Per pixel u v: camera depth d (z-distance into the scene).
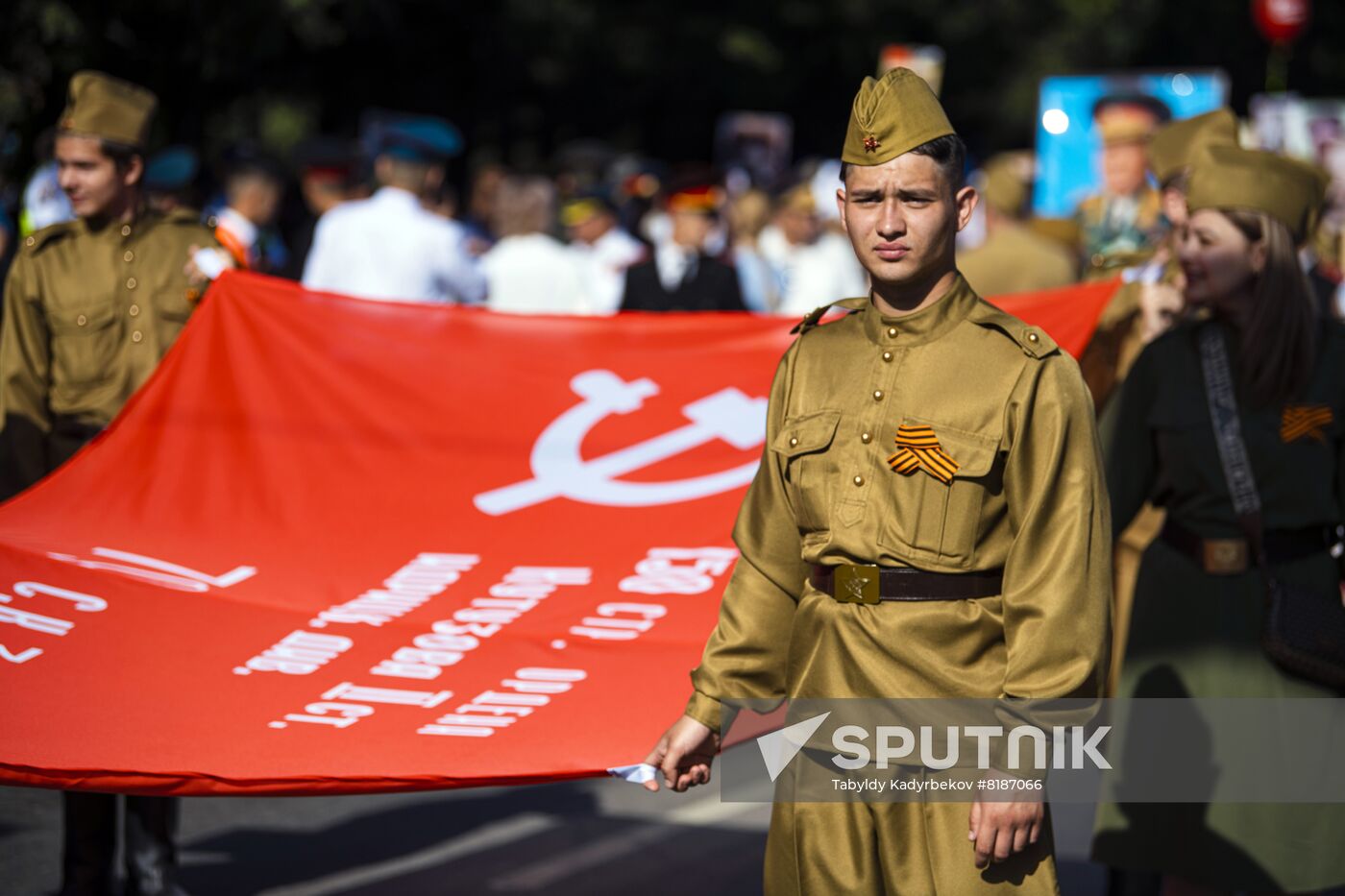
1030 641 3.59
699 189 12.08
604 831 7.41
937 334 3.74
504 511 6.10
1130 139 8.71
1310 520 4.92
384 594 5.59
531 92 31.80
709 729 3.94
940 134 3.67
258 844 7.20
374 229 10.17
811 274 15.89
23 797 7.84
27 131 14.60
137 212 6.51
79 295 6.37
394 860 7.00
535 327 6.57
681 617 5.36
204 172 15.67
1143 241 8.73
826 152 37.69
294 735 4.53
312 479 6.12
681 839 7.29
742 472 6.25
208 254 6.55
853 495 3.73
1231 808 4.95
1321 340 4.98
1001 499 3.67
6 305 6.41
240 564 5.78
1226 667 4.96
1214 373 5.03
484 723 4.59
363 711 4.67
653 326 6.54
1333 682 4.88
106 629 5.19
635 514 6.05
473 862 6.98
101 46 14.96
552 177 23.55
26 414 6.39
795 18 34.88
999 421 3.65
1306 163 4.98
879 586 3.70
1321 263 8.80
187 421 6.19
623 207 19.69
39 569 5.53
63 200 12.00
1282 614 4.86
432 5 23.50
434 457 6.26
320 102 22.31
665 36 33.22
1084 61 36.97
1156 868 5.08
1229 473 4.95
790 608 3.95
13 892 6.51
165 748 4.44
